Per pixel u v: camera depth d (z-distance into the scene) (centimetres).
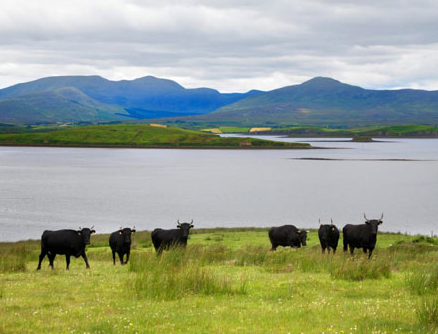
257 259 2545
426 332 1123
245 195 10669
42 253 2372
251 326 1205
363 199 10081
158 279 1655
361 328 1159
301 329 1174
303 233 3366
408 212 8256
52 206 8531
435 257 2753
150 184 12719
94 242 4272
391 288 1714
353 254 2861
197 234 4850
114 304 1451
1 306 1423
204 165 19375
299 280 1870
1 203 8800
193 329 1179
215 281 1666
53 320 1258
